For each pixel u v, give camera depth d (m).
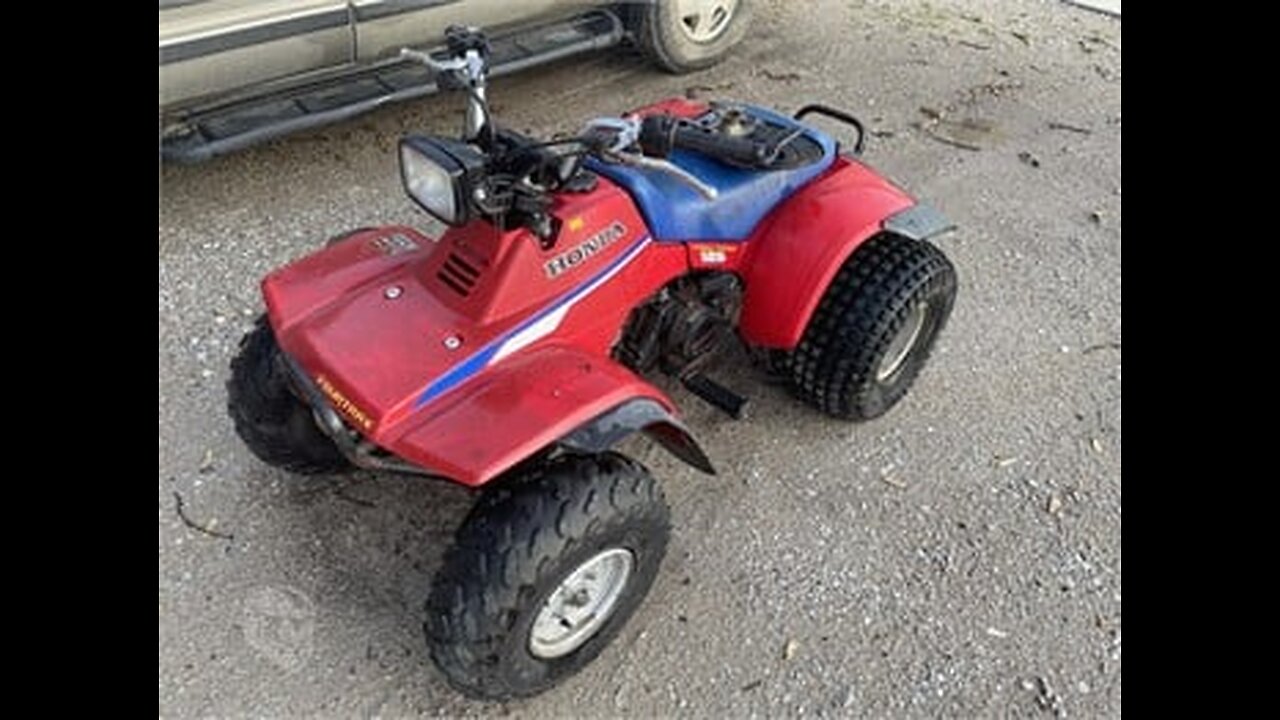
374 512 3.06
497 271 2.50
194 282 3.82
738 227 3.00
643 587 2.65
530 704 2.60
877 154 4.98
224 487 3.09
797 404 3.54
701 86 5.49
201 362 3.48
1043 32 6.41
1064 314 4.07
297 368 2.50
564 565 2.32
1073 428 3.56
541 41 4.94
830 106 5.38
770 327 3.11
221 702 2.55
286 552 2.93
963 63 5.95
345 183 4.47
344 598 2.82
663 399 2.50
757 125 3.21
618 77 5.52
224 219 4.18
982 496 3.27
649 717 2.58
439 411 2.34
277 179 4.47
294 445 2.95
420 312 2.54
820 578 2.96
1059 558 3.09
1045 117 5.44
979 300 4.10
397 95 4.36
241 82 3.93
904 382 3.47
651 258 2.82
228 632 2.71
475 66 2.43
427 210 2.44
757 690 2.66
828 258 3.03
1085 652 2.83
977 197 4.73
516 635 2.34
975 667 2.76
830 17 6.40
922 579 2.99
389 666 2.67
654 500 2.46
